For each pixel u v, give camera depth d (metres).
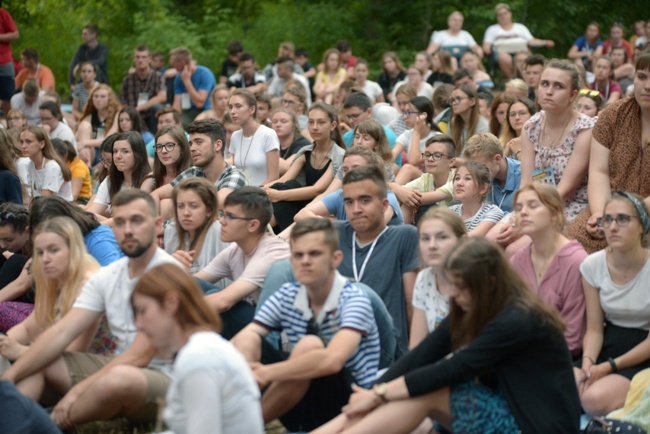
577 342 7.26
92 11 30.41
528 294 5.80
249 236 7.75
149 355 6.69
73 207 8.41
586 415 6.96
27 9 28.23
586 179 9.14
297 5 32.22
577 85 9.08
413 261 7.56
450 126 13.14
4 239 9.49
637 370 6.98
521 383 5.84
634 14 32.34
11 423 5.54
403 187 10.27
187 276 5.45
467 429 5.88
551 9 31.94
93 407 6.45
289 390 6.39
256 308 7.49
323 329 6.60
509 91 12.69
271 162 12.75
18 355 7.04
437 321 6.86
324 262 6.40
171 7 33.44
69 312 6.98
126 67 29.23
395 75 23.30
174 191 8.52
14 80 21.53
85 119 18.42
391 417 5.95
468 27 32.28
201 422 5.07
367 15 32.31
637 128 8.50
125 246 6.86
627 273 7.04
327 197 9.43
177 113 15.51
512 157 11.37
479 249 5.75
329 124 11.71
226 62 24.61
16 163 13.02
